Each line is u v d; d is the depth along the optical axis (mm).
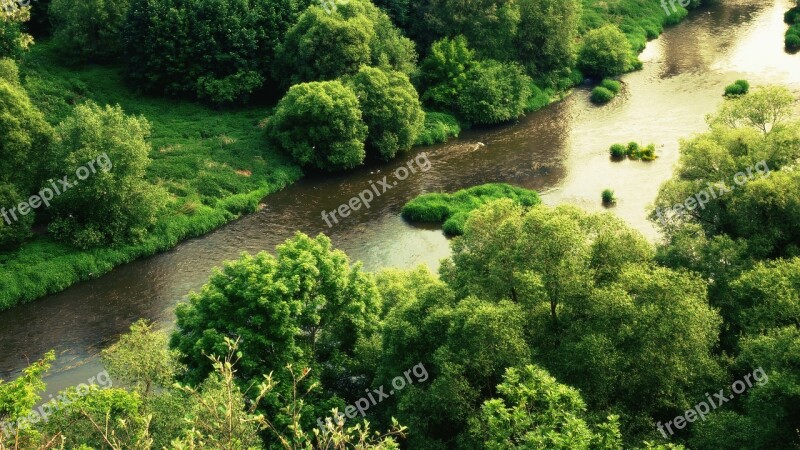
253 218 70688
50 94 80562
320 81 81875
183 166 74312
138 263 63688
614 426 25141
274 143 80062
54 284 59719
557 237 32469
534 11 93625
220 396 25609
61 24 88062
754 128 50250
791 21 109188
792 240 42188
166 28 82688
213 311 36844
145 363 35594
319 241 41281
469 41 94125
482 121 88812
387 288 44781
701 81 93500
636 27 109500
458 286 37125
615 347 30859
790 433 28844
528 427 26109
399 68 87250
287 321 35469
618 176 74188
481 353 30000
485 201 70062
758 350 31328
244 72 85750
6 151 60500
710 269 40062
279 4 88312
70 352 52750
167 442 27703
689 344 30562
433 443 30828
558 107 92625
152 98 86000
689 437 32125
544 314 33594
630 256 34844
